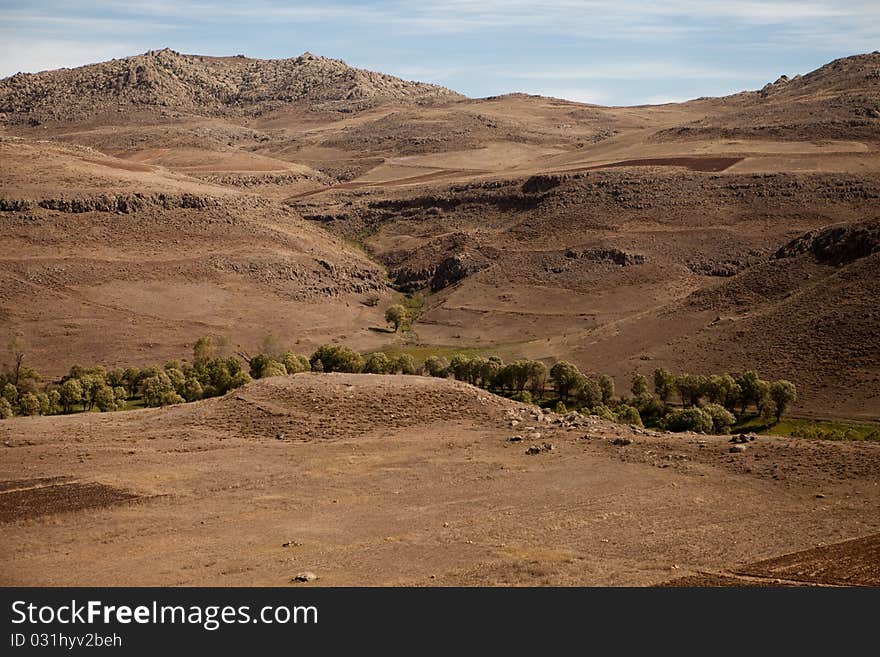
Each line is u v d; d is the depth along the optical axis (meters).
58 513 46.66
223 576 37.62
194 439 59.72
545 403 100.12
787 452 52.00
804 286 115.19
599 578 35.78
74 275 144.12
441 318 149.88
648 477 49.97
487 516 44.75
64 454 57.00
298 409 63.53
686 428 79.06
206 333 134.62
